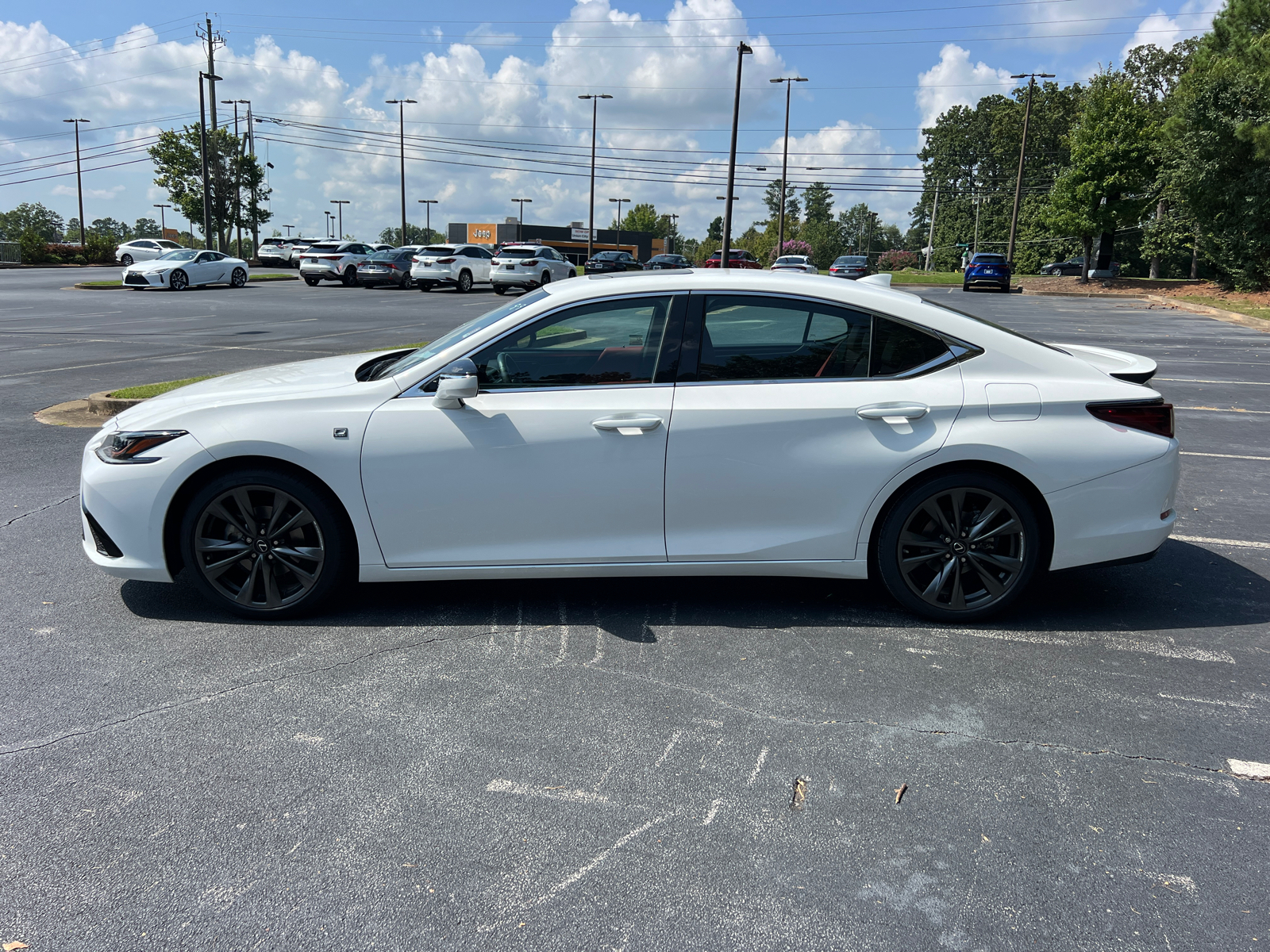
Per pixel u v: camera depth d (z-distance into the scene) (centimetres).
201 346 1455
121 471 385
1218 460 728
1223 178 2939
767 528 391
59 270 4366
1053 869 241
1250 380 1177
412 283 3672
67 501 587
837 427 383
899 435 382
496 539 390
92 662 360
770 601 429
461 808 266
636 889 231
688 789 276
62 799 269
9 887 231
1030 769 288
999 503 386
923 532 395
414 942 213
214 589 397
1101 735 309
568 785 278
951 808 267
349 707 325
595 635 388
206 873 237
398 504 385
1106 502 384
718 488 385
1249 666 363
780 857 245
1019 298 3397
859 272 4119
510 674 351
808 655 370
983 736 308
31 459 700
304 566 396
